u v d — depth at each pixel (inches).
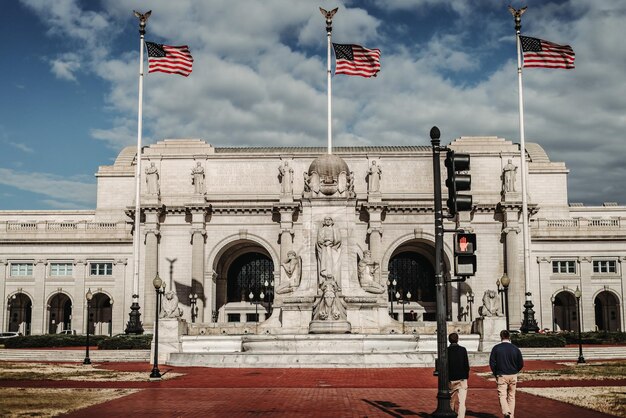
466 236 757.3
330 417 851.4
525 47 2746.1
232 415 869.8
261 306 4028.1
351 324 2053.4
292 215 3769.7
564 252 3890.3
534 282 3863.2
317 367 1589.6
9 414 868.6
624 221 3939.5
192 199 3777.1
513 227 3737.7
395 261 4116.6
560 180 4180.6
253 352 1705.2
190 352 1849.2
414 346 1780.3
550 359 2118.6
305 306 2092.8
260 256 4146.2
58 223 3978.8
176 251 3806.6
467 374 780.6
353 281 2114.9
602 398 1013.2
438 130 827.4
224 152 3983.8
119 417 854.5
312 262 2127.2
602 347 2390.5
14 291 3934.5
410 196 3774.6
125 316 3868.1
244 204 3789.4
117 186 4178.2
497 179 3878.0
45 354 2273.6
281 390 1148.5
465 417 854.5
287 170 3806.6
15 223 3976.4
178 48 2819.9
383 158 3863.2
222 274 4042.8
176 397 1059.3
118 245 3924.7
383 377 1359.5
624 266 3887.8
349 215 2143.2
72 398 1042.1
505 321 1969.7
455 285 3740.2
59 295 4101.9
